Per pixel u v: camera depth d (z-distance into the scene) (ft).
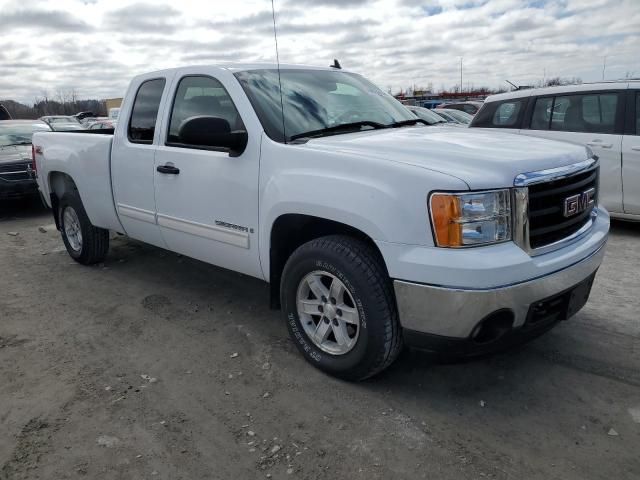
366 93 14.37
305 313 11.02
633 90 20.53
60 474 8.21
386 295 9.45
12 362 11.80
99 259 18.65
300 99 12.44
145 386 10.68
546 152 9.77
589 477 7.90
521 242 8.82
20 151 30.60
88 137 16.58
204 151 12.55
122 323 13.76
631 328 12.63
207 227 12.73
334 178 9.66
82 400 10.23
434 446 8.66
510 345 9.30
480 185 8.48
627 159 20.52
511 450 8.52
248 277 16.97
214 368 11.32
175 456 8.59
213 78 12.64
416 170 8.80
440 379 10.61
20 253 20.99
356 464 8.29
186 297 15.44
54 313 14.55
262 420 9.46
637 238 20.56
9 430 9.33
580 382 10.39
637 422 9.14
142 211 14.76
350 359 10.11
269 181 10.86
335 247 9.87
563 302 9.68
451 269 8.39
